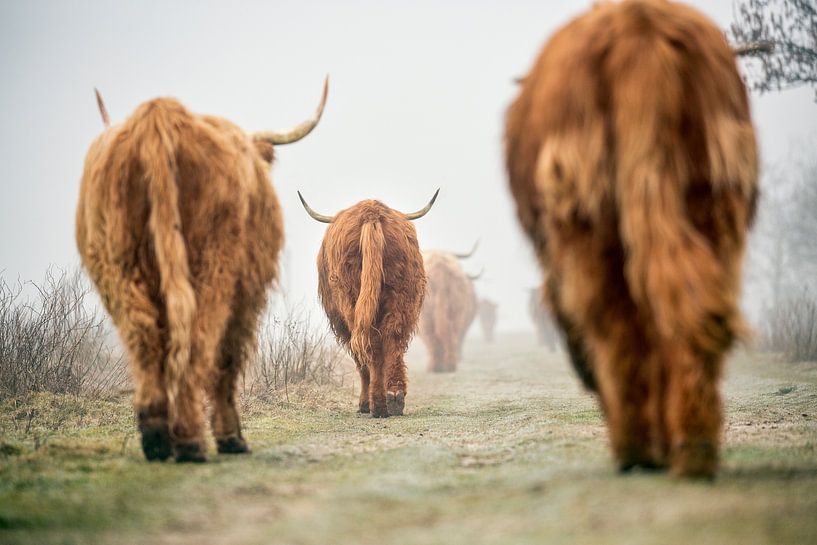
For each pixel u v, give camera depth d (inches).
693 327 279.7
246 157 428.1
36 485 350.3
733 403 658.2
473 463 400.8
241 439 446.3
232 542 261.7
